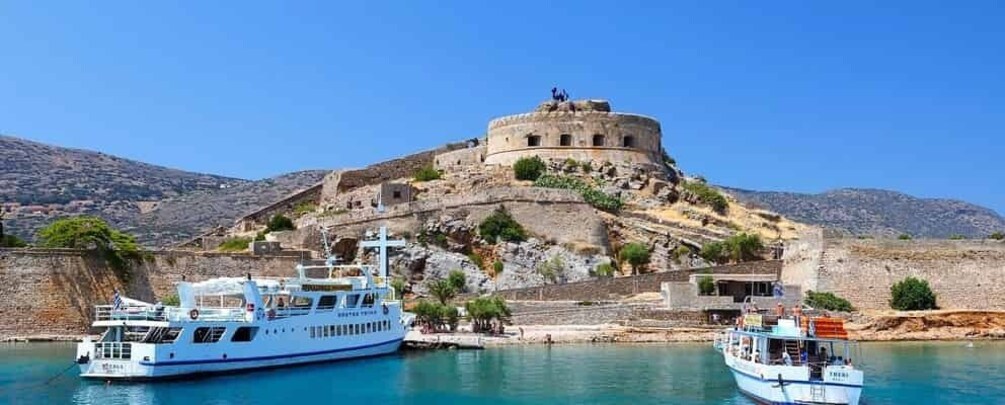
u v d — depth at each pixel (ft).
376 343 241.55
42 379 198.70
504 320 286.46
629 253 334.65
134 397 181.78
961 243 318.04
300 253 311.27
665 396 181.37
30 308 261.85
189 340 201.98
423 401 177.99
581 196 353.31
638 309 284.61
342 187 427.74
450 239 338.95
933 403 176.14
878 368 220.02
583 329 278.87
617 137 420.77
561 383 196.34
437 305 279.28
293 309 223.30
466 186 385.09
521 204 349.61
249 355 212.02
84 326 266.77
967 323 293.02
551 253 336.49
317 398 182.29
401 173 444.14
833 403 164.14
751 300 285.64
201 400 180.04
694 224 367.66
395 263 323.78
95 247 277.44
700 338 272.92
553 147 417.28
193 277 286.87
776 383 167.53
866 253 315.78
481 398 180.34
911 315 291.38
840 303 299.38
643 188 396.57
